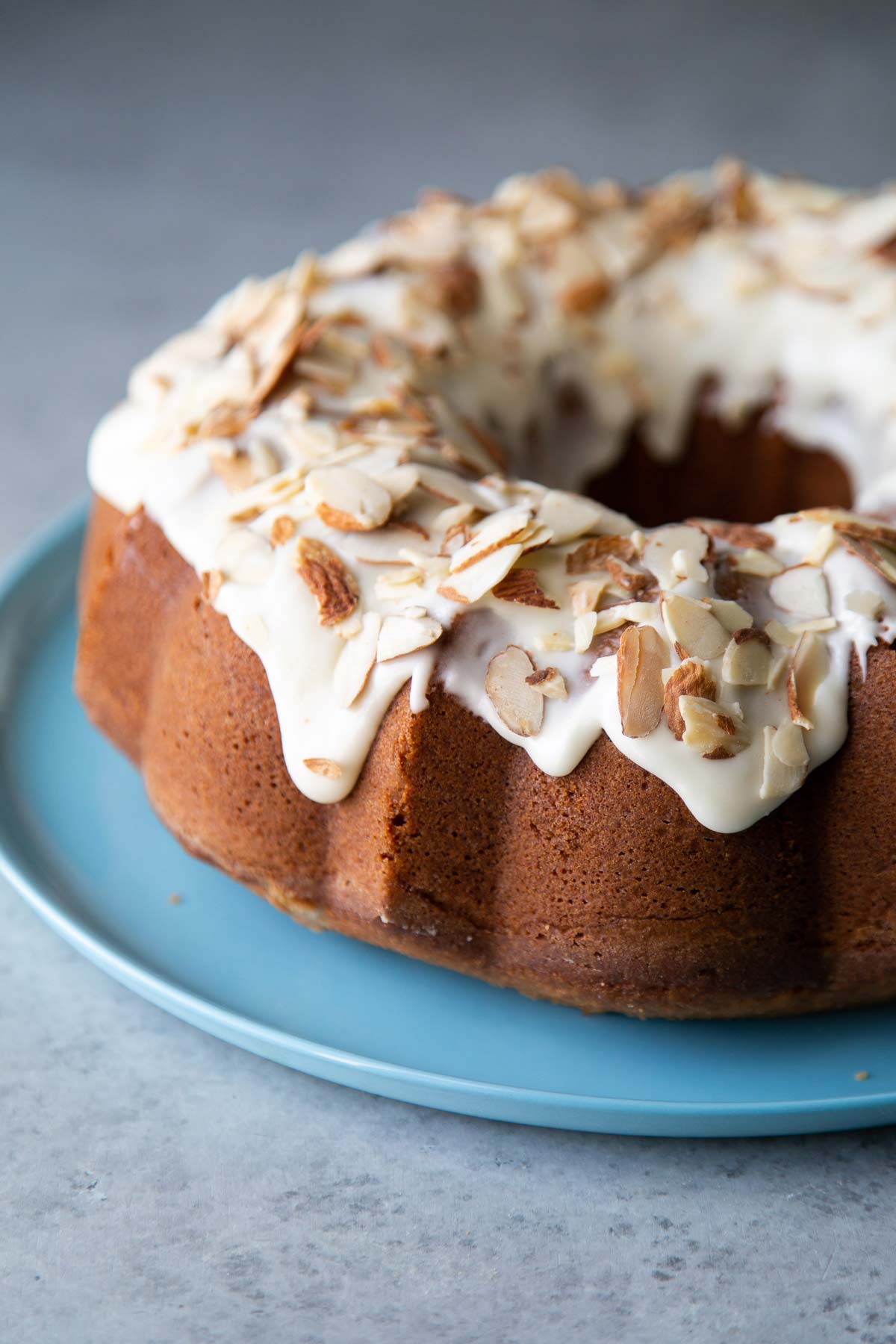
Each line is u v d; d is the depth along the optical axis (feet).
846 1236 2.09
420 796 2.15
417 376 2.52
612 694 2.11
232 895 2.34
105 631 2.37
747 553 2.21
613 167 4.14
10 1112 2.18
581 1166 2.14
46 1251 2.07
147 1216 2.10
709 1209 2.10
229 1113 2.18
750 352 2.72
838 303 2.70
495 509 2.24
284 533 2.22
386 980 2.25
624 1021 2.21
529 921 2.17
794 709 2.11
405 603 2.16
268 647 2.18
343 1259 2.07
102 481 2.42
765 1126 2.11
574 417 2.73
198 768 2.26
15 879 2.30
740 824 2.11
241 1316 2.03
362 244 2.69
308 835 2.22
